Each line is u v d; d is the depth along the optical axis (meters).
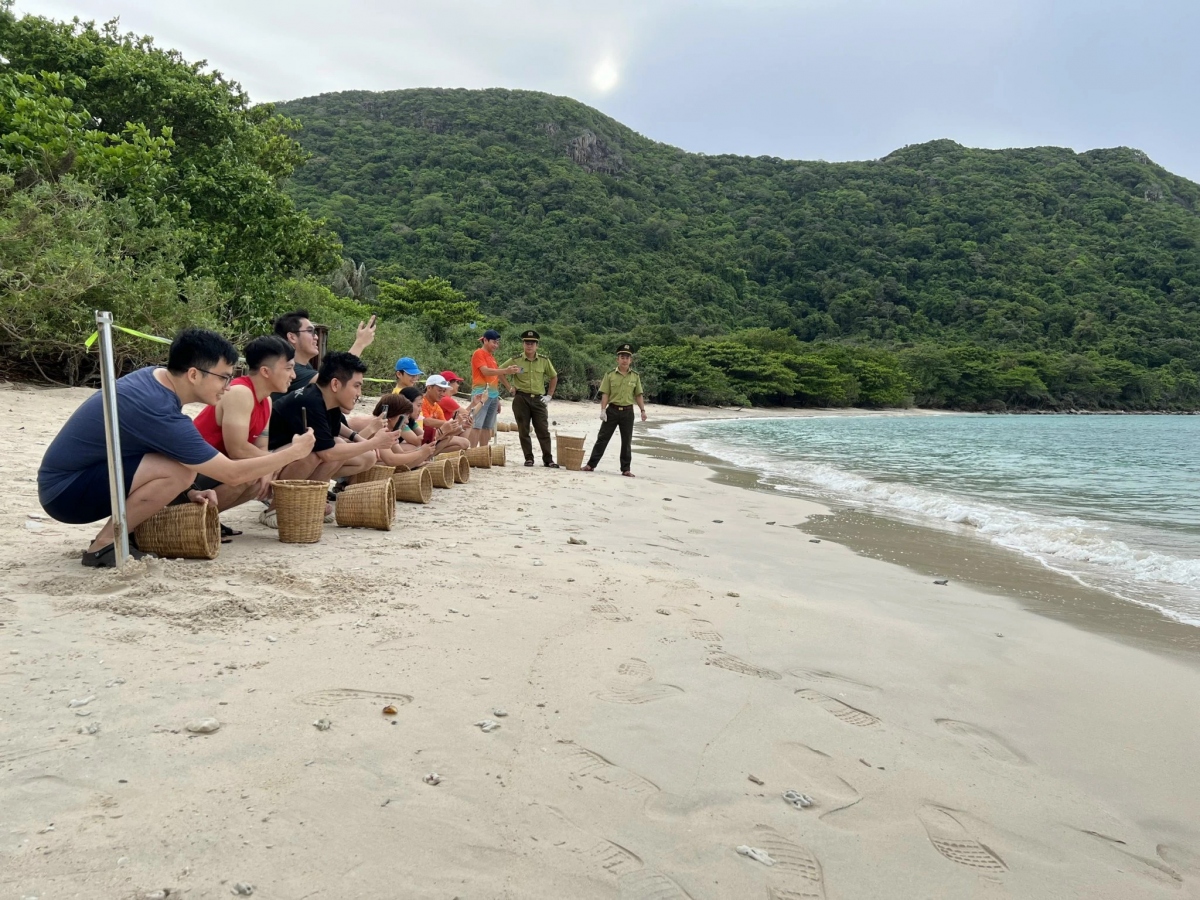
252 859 1.76
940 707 3.22
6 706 2.35
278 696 2.59
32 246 12.24
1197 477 15.03
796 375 71.56
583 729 2.63
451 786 2.17
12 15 18.27
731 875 1.96
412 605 3.68
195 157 18.56
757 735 2.75
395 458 6.76
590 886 1.83
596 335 70.69
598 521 6.90
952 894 2.02
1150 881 2.18
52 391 12.87
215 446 4.73
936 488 12.47
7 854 1.69
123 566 3.73
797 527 7.87
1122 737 3.09
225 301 16.12
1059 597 5.42
